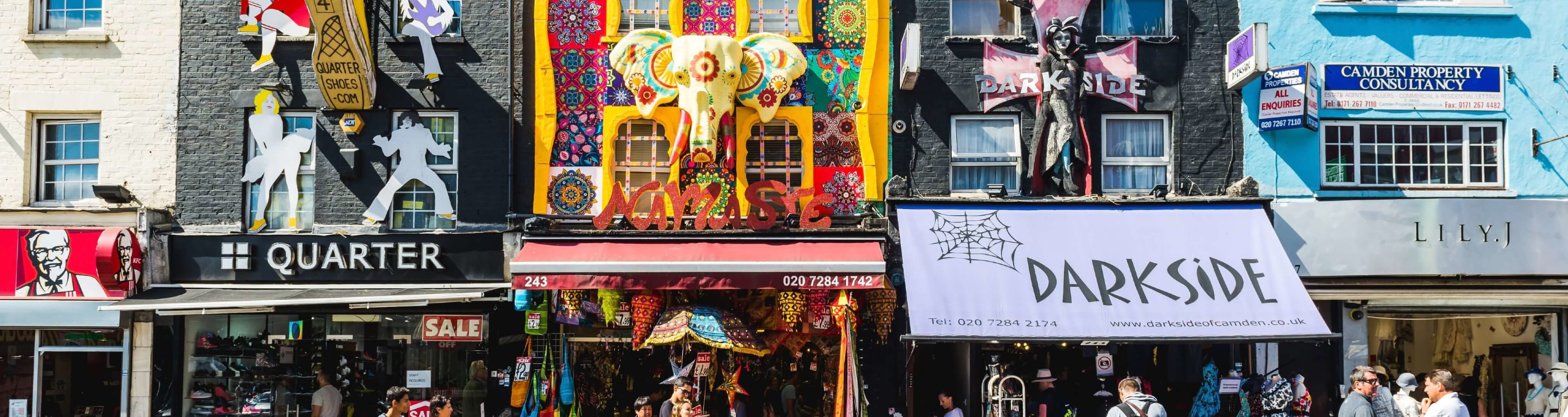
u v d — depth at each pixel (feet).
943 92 41.91
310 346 41.86
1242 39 40.06
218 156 41.52
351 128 41.22
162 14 42.01
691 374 39.86
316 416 39.60
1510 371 45.93
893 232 40.50
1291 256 40.60
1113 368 41.93
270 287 40.70
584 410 42.47
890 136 41.73
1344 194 41.83
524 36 41.70
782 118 41.52
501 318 41.55
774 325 40.14
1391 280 40.63
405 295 38.19
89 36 41.73
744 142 41.52
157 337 41.50
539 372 40.57
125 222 40.81
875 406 40.86
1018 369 42.11
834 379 41.75
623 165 41.88
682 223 40.52
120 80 41.78
